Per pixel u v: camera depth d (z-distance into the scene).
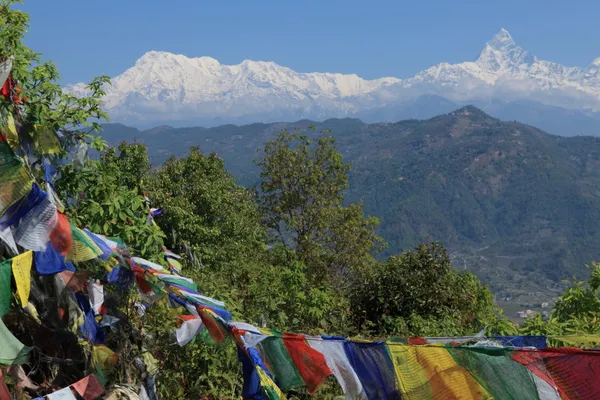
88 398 4.60
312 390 4.34
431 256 15.07
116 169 7.98
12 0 6.85
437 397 3.78
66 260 4.71
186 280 5.58
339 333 11.09
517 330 8.64
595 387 3.35
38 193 4.52
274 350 4.41
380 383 3.98
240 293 10.34
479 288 16.03
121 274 5.45
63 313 5.49
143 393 5.55
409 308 14.55
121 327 5.76
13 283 4.60
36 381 5.48
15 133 5.73
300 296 10.62
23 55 6.61
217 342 5.21
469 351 3.70
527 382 3.50
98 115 6.84
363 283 15.27
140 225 7.19
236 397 7.02
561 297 8.84
